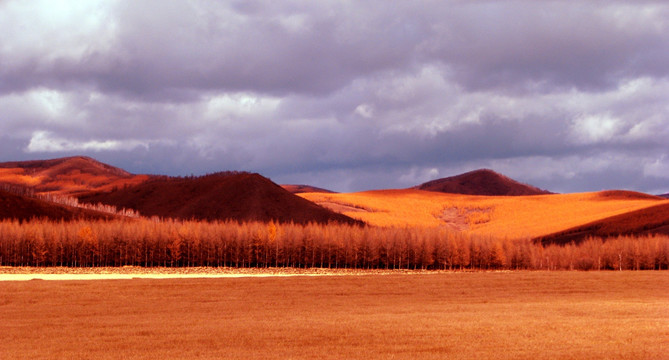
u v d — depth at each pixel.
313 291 65.62
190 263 135.00
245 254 134.12
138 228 135.62
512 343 34.56
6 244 126.81
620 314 46.34
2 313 48.38
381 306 53.50
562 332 37.78
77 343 35.34
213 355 32.06
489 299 59.41
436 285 72.06
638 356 31.30
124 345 34.72
